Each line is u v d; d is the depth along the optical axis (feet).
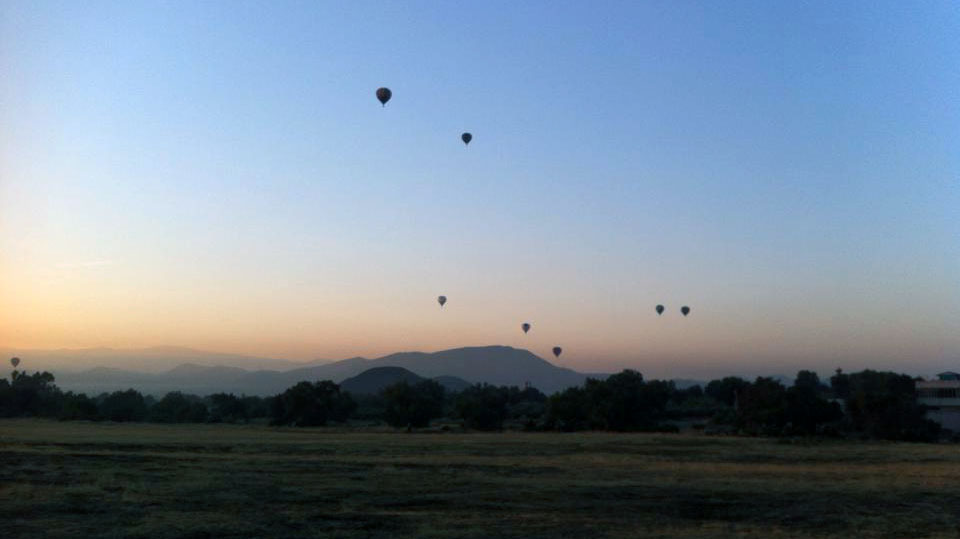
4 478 85.51
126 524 63.00
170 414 301.02
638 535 61.93
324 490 82.79
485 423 245.45
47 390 327.88
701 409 319.27
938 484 94.58
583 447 145.89
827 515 73.10
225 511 69.62
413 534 61.05
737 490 87.76
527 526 64.95
